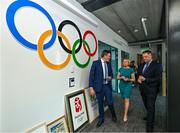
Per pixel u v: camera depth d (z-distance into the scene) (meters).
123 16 4.25
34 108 1.87
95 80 2.92
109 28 5.30
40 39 2.00
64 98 2.47
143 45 8.89
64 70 2.50
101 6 3.19
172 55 2.01
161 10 3.84
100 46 4.98
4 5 1.55
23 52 1.74
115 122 3.01
